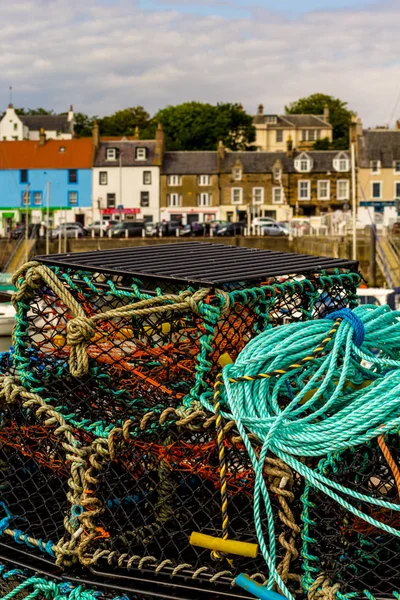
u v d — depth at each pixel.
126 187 65.00
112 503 2.76
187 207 65.44
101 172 65.06
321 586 2.44
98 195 65.06
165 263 3.00
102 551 2.65
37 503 2.99
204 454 2.61
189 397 2.63
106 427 2.73
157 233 51.03
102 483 2.73
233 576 2.52
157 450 2.64
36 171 64.94
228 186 65.50
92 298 2.88
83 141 66.12
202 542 2.52
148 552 2.71
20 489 3.03
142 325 2.79
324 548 2.53
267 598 2.37
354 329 2.65
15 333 2.86
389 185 65.62
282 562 2.48
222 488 2.48
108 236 50.03
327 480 2.39
